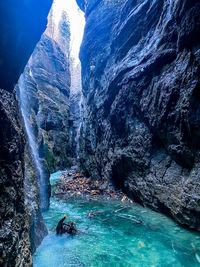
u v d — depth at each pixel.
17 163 3.43
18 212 3.21
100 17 18.36
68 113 35.97
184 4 6.05
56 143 28.08
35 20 2.77
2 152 2.89
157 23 9.76
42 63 34.44
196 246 5.20
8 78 2.88
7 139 3.09
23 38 2.73
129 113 10.88
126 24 12.40
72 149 33.56
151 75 8.94
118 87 12.02
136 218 7.77
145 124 9.48
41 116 26.66
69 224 6.95
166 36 8.29
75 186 14.77
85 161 18.53
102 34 17.83
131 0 12.77
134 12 11.64
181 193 6.38
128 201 10.57
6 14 2.30
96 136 16.95
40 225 6.28
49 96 32.81
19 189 3.35
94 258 4.98
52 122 28.92
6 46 2.51
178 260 4.71
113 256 5.04
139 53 10.60
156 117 8.08
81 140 21.09
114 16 16.33
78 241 6.01
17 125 3.95
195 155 6.15
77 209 9.63
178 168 7.16
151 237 6.06
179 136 6.70
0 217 2.49
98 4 19.55
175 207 6.67
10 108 3.49
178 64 7.01
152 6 10.05
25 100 14.29
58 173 23.14
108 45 16.39
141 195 9.41
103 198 11.53
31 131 12.16
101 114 15.25
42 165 10.28
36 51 34.34
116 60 13.69
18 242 2.80
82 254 5.20
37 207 6.19
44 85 32.94
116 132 12.43
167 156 8.01
